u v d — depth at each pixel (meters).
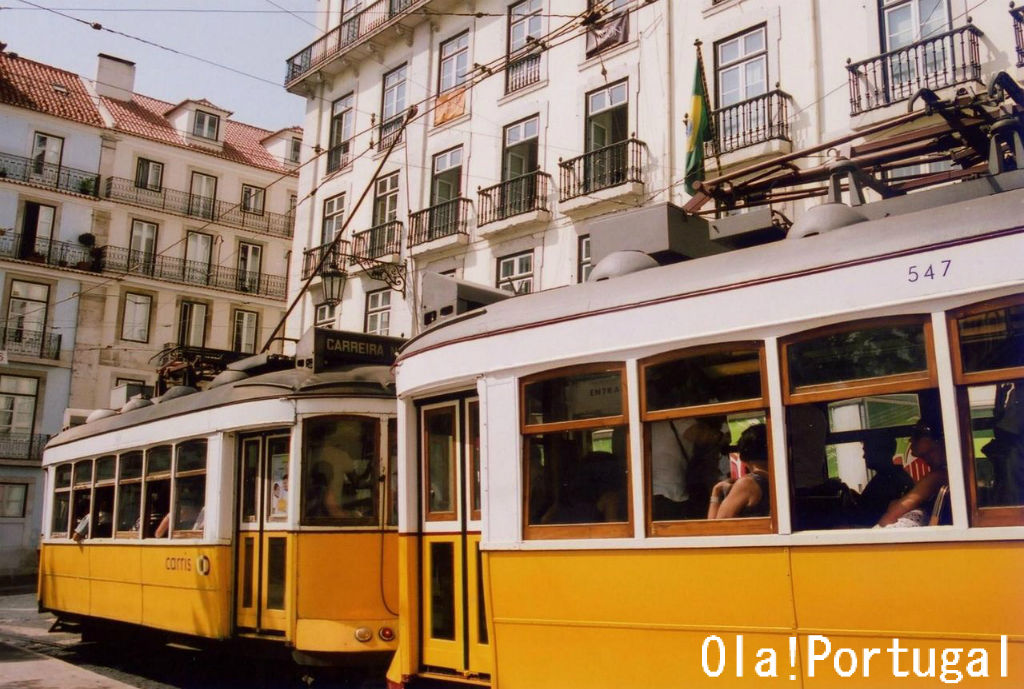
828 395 4.45
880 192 6.04
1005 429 3.98
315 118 24.48
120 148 34.53
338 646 7.72
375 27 22.12
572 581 5.27
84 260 33.12
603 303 5.38
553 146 17.92
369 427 8.39
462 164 19.89
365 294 21.97
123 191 34.34
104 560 11.00
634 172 16.11
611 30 17.16
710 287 4.92
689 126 15.51
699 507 4.82
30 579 29.97
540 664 5.38
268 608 8.21
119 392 13.55
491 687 5.64
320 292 23.20
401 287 20.80
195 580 8.99
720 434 4.81
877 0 13.48
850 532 4.27
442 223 19.98
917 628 4.03
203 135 37.22
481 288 7.25
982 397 4.05
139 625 10.00
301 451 8.23
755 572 4.54
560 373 5.55
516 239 18.31
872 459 4.71
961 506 4.01
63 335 32.22
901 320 4.29
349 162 23.12
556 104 18.02
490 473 5.80
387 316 21.27
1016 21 11.86
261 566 8.38
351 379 8.55
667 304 5.08
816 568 4.35
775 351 4.64
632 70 16.67
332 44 24.03
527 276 18.08
